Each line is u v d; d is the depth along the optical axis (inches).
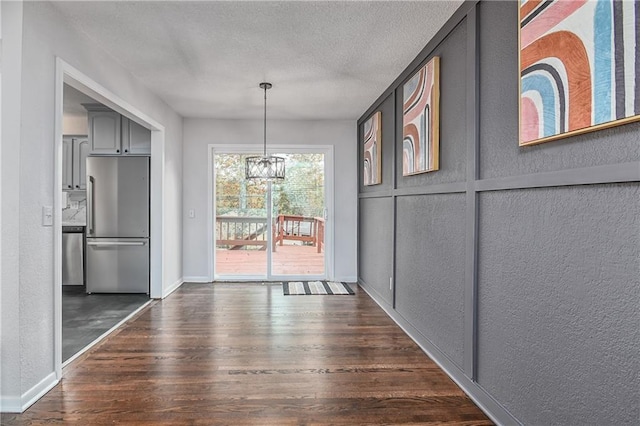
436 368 105.4
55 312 94.6
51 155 93.4
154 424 78.1
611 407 52.2
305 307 166.9
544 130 62.6
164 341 124.6
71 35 102.8
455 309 98.7
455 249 99.0
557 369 62.3
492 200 82.0
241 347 119.7
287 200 226.2
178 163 207.3
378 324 143.9
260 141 219.0
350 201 222.2
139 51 121.8
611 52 49.7
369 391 92.3
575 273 58.4
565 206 60.6
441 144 108.4
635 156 48.6
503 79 77.9
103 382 96.0
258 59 129.1
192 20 102.2
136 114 147.6
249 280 223.6
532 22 65.1
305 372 102.3
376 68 137.5
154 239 181.2
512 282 74.6
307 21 103.0
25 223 84.7
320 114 206.5
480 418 81.1
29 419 79.7
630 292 49.4
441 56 108.4
